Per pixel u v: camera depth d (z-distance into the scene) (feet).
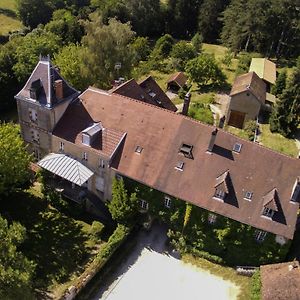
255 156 151.84
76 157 172.76
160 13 440.86
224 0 418.92
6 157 158.20
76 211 171.63
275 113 234.79
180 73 307.58
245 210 147.02
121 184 160.15
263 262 151.53
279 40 347.56
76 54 251.39
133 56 270.05
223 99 283.59
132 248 160.45
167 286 147.84
